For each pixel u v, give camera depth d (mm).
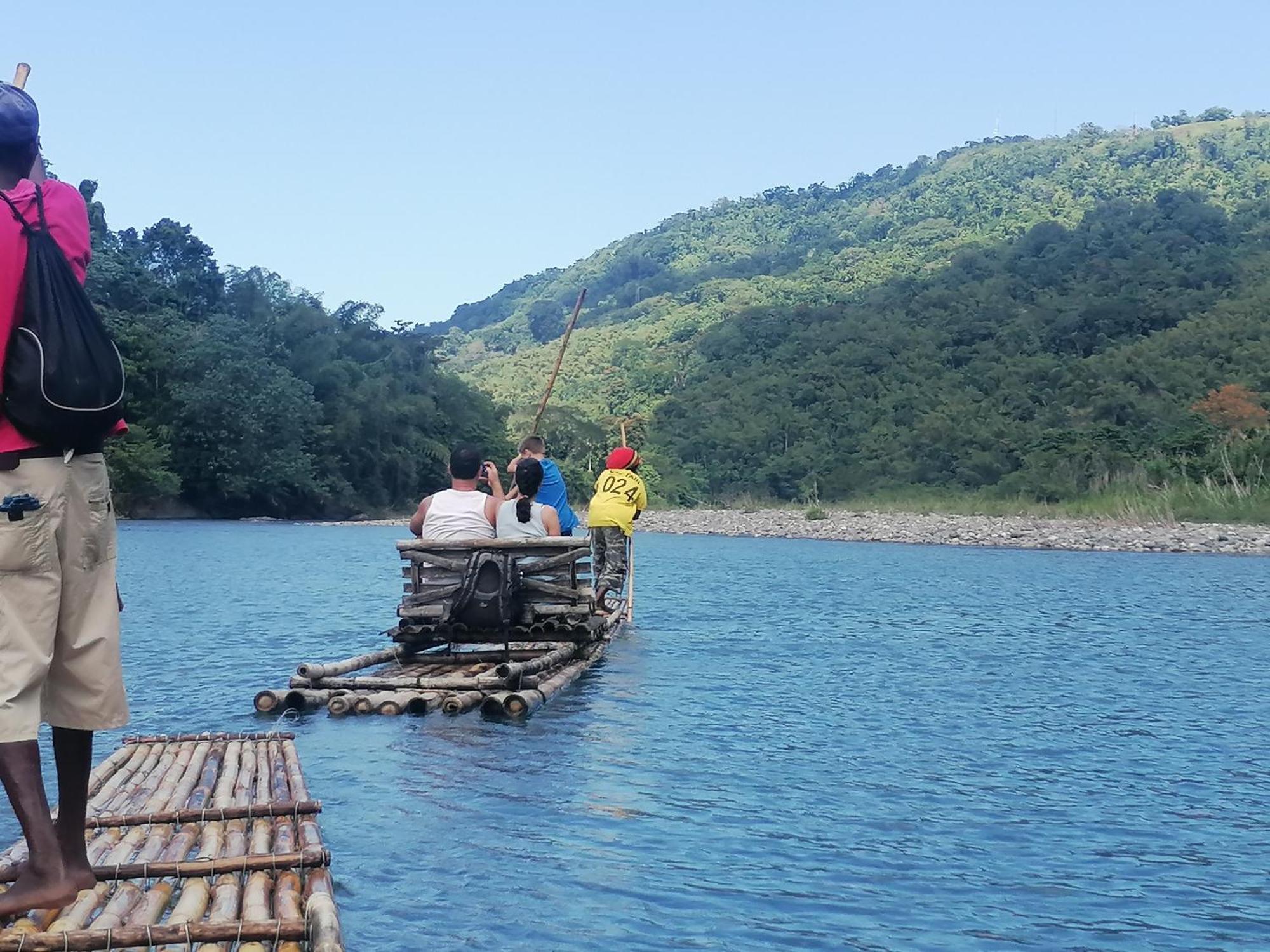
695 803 6230
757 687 9844
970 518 46281
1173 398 54406
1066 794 6535
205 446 54656
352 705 8578
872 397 67688
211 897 4285
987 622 14930
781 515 53406
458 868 5152
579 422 75250
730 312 109312
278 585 19438
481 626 10336
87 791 4199
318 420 60625
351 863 5211
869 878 5129
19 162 3896
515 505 10664
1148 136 156750
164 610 15367
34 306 3664
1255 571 25047
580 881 5020
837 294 106312
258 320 63719
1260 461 43875
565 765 7043
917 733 8102
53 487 3705
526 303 189625
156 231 65188
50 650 3773
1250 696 9602
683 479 66625
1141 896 4965
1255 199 108625
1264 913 4793
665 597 18375
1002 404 60719
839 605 16969
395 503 65312
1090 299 68062
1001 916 4730
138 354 53781
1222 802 6402
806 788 6586
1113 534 36875
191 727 8164
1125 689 9906
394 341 69938
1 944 3674
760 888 4984
